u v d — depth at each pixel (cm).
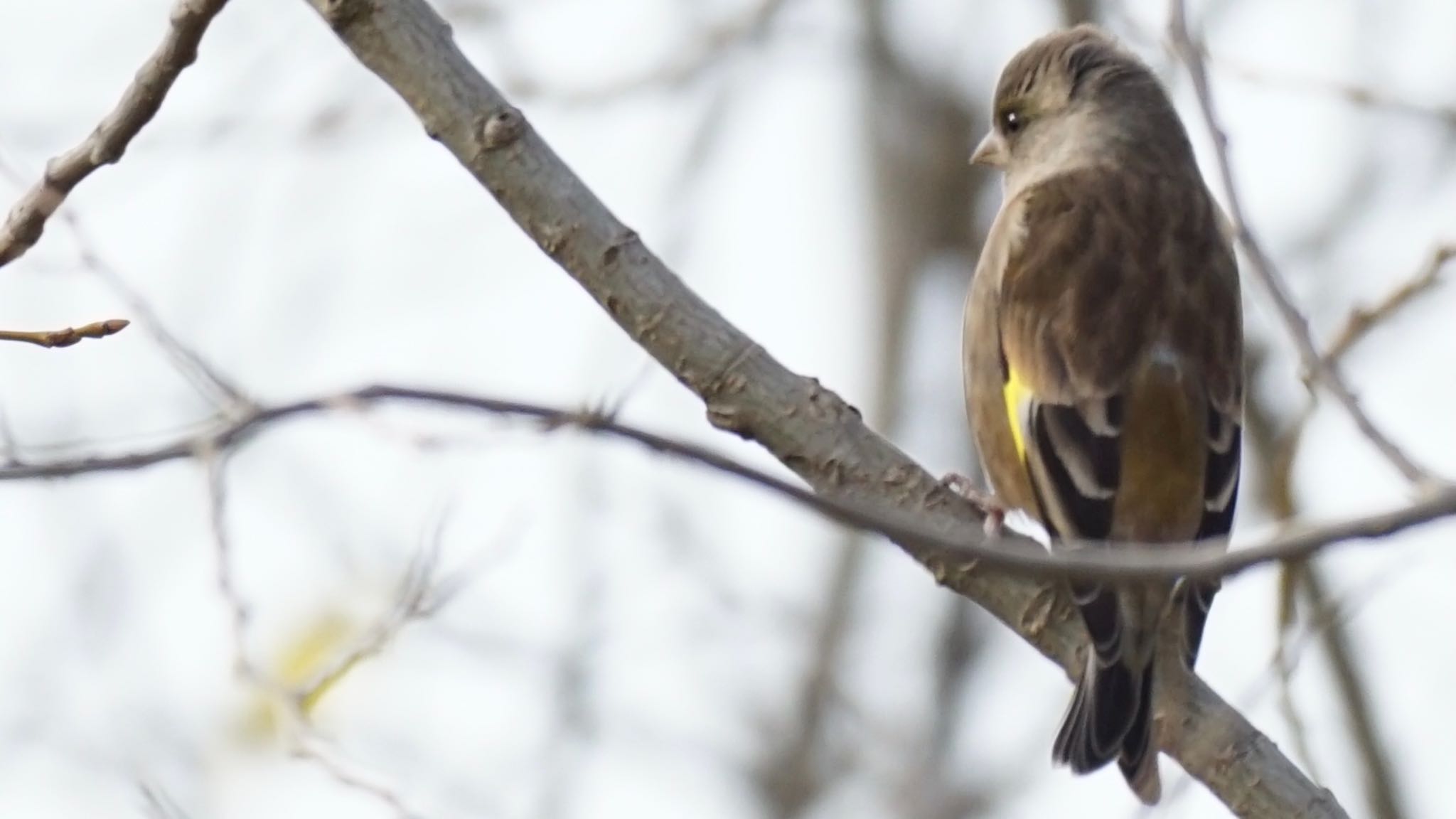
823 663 1658
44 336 789
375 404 712
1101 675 934
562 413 709
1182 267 1139
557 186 866
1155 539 1064
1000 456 1171
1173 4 980
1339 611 1194
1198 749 915
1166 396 1084
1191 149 1267
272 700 917
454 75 865
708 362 873
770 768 1634
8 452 791
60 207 910
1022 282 1149
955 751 1659
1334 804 887
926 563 930
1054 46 1312
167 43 848
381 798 917
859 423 884
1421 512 671
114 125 867
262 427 742
